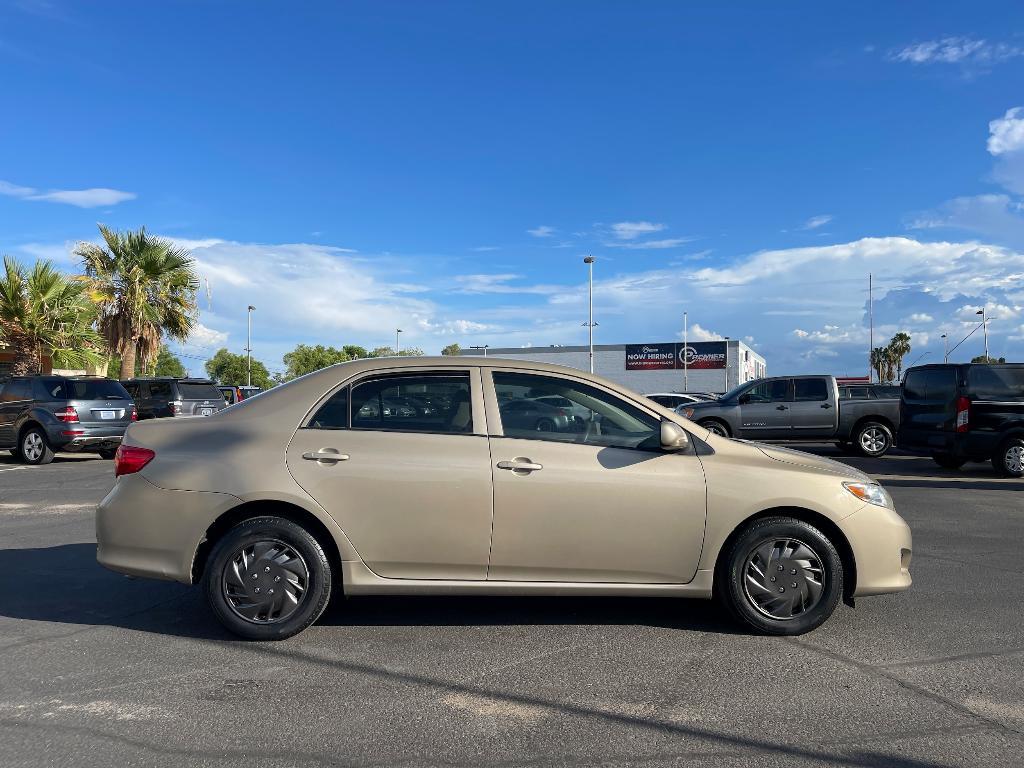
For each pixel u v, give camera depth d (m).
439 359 4.75
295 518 4.46
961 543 7.24
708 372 62.66
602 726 3.40
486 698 3.69
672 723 3.42
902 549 4.61
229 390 22.75
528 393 4.65
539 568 4.46
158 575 4.45
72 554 6.76
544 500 4.40
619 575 4.50
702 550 4.48
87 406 14.66
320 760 3.09
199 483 4.42
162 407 18.00
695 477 4.48
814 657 4.22
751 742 3.25
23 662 4.14
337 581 4.57
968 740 3.26
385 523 4.40
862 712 3.53
